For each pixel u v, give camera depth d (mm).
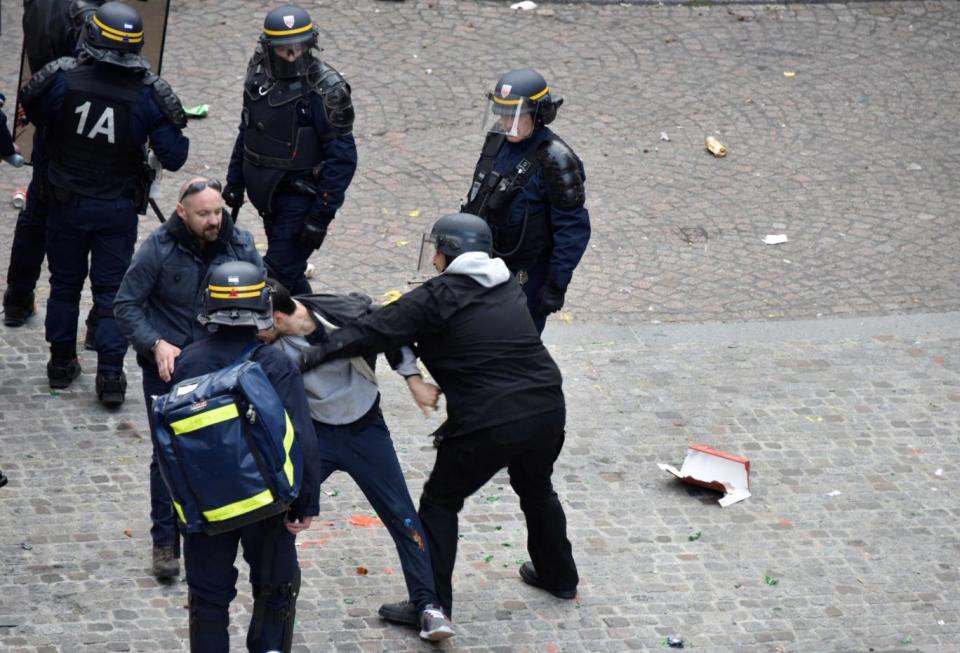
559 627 22844
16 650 21062
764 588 24172
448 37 48375
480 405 20938
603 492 26828
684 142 43312
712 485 26859
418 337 20797
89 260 33562
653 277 36125
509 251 26641
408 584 21938
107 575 23094
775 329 33812
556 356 31906
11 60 44438
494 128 26234
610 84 46312
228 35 47062
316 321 20953
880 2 53719
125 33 25781
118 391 28031
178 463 18281
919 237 38906
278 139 28828
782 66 48469
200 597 19281
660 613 23344
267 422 18234
